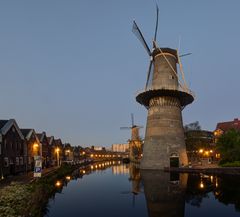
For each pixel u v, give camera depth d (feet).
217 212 66.18
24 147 167.12
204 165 194.08
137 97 192.95
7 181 106.11
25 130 187.32
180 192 93.97
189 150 237.86
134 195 94.02
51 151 260.01
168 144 180.65
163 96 186.91
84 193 101.65
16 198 51.65
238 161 160.86
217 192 92.02
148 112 196.85
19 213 47.93
